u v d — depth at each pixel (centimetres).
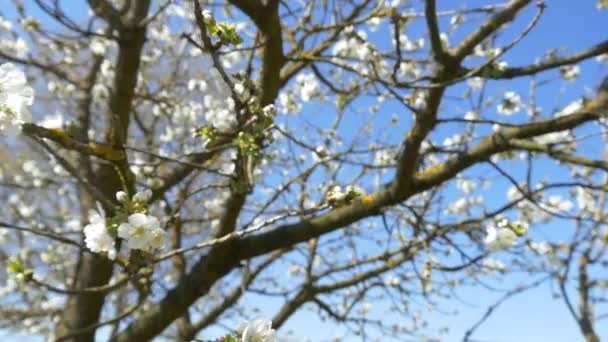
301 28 423
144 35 429
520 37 301
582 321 527
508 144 372
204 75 576
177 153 545
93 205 488
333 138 515
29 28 441
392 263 498
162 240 188
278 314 536
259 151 253
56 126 259
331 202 219
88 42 535
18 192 699
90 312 472
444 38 436
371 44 377
